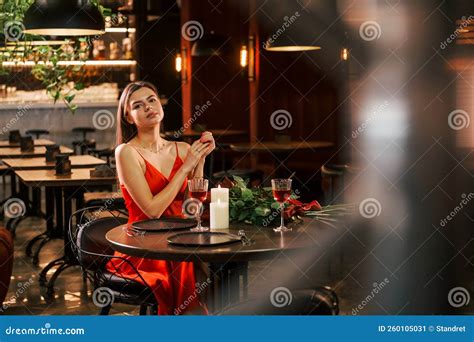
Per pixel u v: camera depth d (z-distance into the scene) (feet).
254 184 31.37
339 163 28.76
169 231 11.98
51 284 18.47
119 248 11.10
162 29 41.65
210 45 31.89
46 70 20.89
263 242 11.01
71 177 20.44
